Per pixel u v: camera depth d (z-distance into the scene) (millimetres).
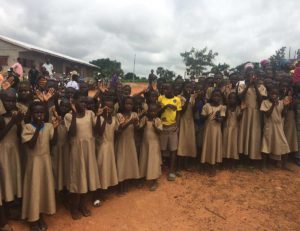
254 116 7094
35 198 4684
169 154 6984
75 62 31922
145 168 6297
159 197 6035
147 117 6336
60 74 30000
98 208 5594
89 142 5277
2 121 4594
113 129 5758
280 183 6613
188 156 7258
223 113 6867
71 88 6203
